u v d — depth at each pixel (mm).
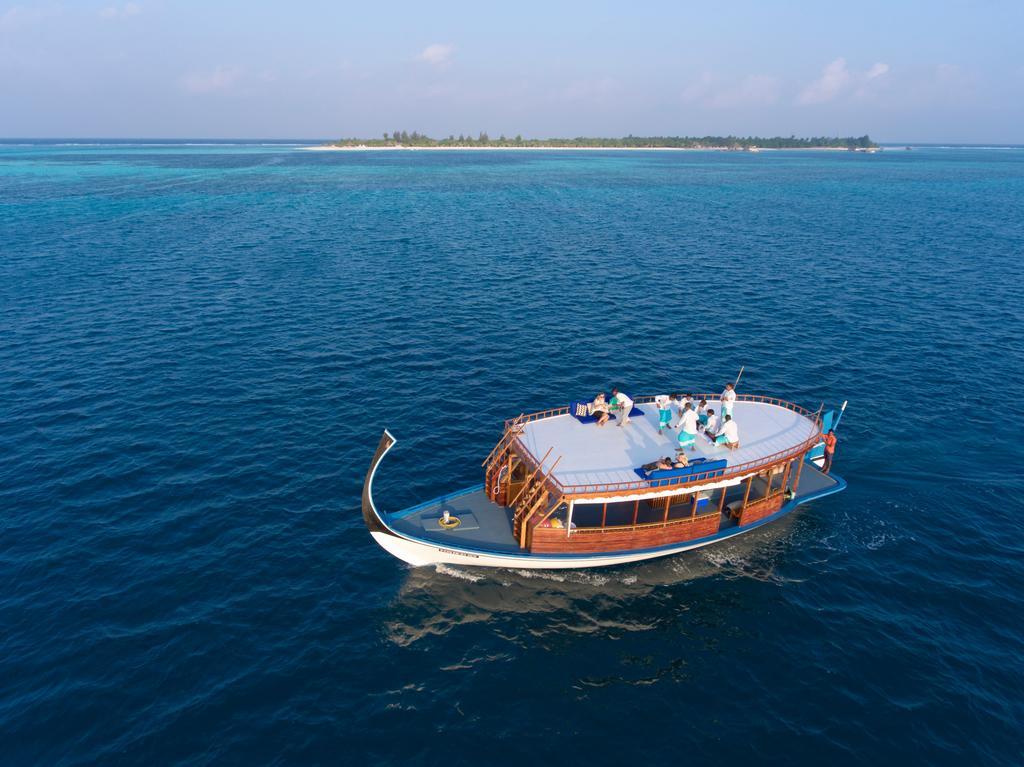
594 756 20438
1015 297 67250
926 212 128875
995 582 28141
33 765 19516
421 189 166125
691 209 132750
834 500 33906
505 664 23844
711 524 29172
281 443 37969
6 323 55438
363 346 52938
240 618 25312
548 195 155500
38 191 146250
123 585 26734
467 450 37969
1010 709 22188
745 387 46656
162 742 20344
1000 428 40719
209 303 62469
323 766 19828
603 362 50906
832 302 65875
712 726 21578
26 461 35219
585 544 27594
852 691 22922
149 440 37781
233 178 192625
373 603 26453
